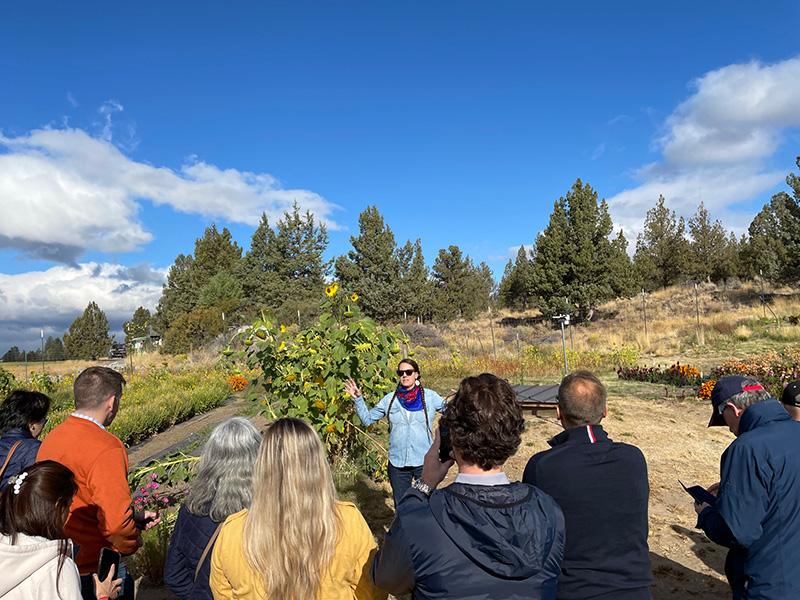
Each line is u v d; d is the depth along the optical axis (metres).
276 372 6.45
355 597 2.05
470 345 27.98
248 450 2.45
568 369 17.58
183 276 47.84
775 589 2.42
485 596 1.72
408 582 1.82
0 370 15.54
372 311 39.69
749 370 13.88
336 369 6.07
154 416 11.48
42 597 2.10
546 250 36.66
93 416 3.07
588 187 35.94
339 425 6.17
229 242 52.22
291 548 1.93
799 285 33.88
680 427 9.66
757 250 36.84
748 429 2.67
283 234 42.53
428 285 42.28
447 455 2.50
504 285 48.84
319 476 2.04
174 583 2.42
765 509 2.46
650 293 42.62
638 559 2.33
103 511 2.84
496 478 1.94
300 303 38.12
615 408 11.32
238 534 2.04
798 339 20.84
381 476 6.66
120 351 36.22
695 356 19.83
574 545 2.30
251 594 1.96
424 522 1.81
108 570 2.73
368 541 2.09
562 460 2.38
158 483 5.45
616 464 2.38
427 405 4.82
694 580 4.57
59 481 2.22
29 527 2.13
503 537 1.73
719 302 33.84
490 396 1.95
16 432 3.55
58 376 23.02
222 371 18.56
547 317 36.69
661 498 6.41
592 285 34.94
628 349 19.34
